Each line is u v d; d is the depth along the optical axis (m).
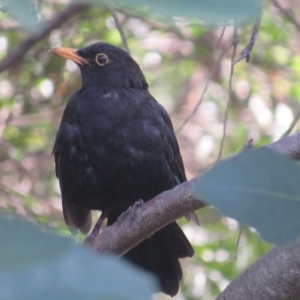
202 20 1.42
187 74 18.00
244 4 1.43
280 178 1.90
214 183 1.83
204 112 18.06
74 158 9.55
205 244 13.85
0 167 15.14
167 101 18.14
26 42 12.05
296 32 16.73
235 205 1.82
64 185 9.87
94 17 14.56
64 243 1.37
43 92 15.41
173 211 6.23
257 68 17.05
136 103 9.67
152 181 9.62
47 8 14.47
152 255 9.00
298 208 1.89
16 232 1.38
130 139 9.39
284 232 1.87
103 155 9.40
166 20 1.43
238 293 5.93
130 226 6.62
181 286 13.77
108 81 9.97
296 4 17.53
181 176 10.16
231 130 17.44
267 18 15.20
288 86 17.05
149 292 1.30
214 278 13.65
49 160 15.45
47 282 1.30
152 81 17.81
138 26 16.22
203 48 16.38
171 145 9.76
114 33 15.30
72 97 9.89
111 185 9.59
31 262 1.33
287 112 16.97
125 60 10.23
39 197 15.04
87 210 10.13
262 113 17.28
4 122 14.94
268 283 5.76
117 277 1.32
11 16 1.57
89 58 10.15
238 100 17.19
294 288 5.66
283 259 5.69
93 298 1.29
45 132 15.54
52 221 14.40
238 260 13.32
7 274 1.31
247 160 1.89
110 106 9.54
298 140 5.18
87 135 9.41
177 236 9.02
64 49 10.31
